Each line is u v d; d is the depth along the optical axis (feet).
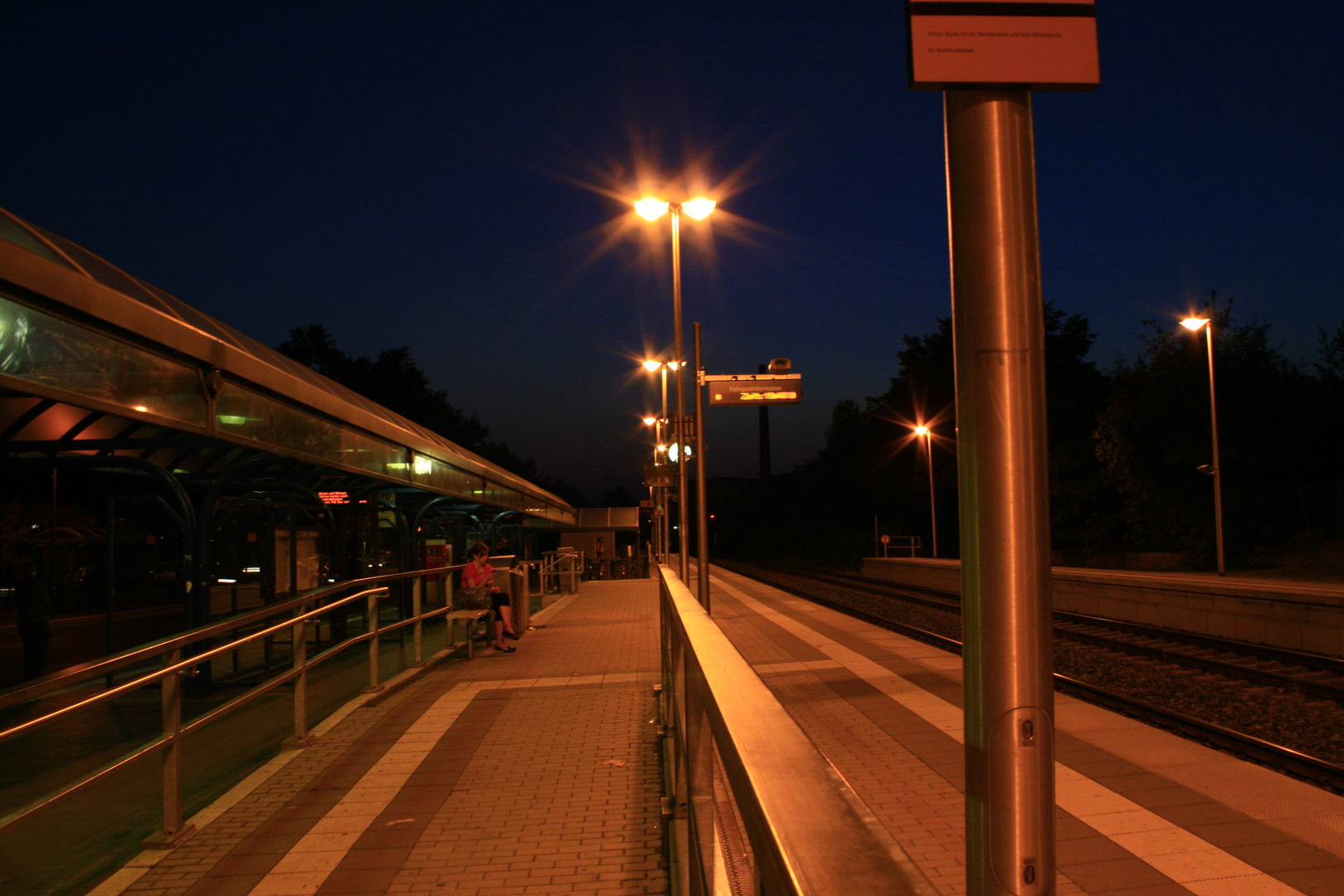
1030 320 5.58
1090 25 5.70
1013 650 5.34
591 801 16.38
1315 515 102.99
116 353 20.22
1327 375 106.42
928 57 5.59
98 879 12.94
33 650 33.73
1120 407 112.68
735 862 6.65
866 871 2.59
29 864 13.52
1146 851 14.92
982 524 5.45
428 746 20.74
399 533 52.11
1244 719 28.53
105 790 17.42
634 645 39.93
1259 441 101.55
